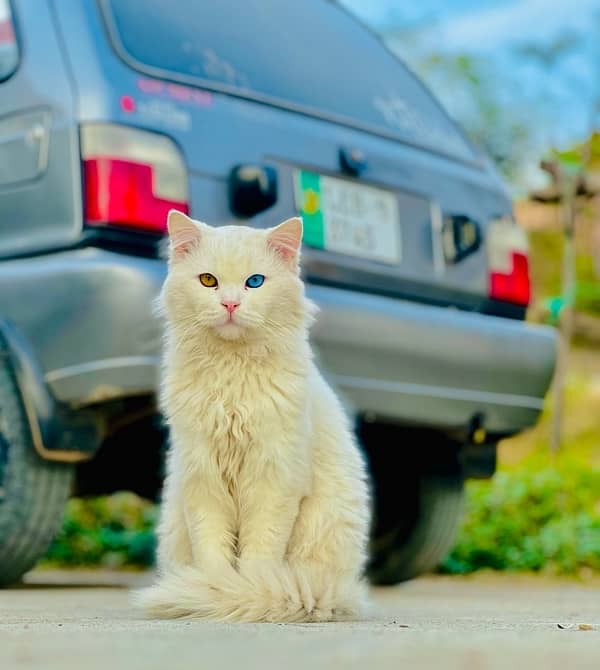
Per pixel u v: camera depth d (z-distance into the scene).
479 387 4.85
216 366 3.30
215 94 4.47
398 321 4.59
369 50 5.51
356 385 4.45
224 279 3.33
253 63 4.72
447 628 2.70
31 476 4.16
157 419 4.61
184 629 2.55
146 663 1.86
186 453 3.34
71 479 4.27
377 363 4.52
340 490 3.44
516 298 5.25
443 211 5.05
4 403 4.16
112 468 5.18
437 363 4.70
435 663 1.87
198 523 3.34
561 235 13.31
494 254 5.22
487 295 5.13
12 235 4.27
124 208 4.12
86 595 4.47
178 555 3.46
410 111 5.33
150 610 3.07
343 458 3.48
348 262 4.64
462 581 6.58
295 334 3.37
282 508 3.29
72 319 4.05
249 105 4.55
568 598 4.90
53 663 1.87
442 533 5.25
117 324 3.99
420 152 5.14
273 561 3.17
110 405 4.18
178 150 4.27
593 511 7.31
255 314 3.26
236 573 3.06
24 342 4.15
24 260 4.23
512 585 6.27
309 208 4.57
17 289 4.18
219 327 3.25
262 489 3.29
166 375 3.42
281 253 3.43
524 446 11.38
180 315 3.36
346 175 4.73
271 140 4.53
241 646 2.11
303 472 3.31
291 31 5.07
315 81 4.93
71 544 7.12
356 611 3.12
